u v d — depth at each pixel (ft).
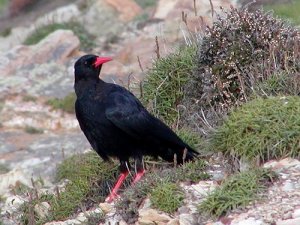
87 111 41.09
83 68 41.24
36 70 75.05
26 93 69.82
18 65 76.23
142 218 37.99
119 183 41.96
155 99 48.60
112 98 40.81
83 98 41.24
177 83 48.80
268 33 46.44
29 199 45.47
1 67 75.87
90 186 44.37
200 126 46.03
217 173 40.45
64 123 65.36
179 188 38.99
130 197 39.86
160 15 83.76
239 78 44.34
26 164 56.90
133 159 42.63
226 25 46.96
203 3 73.72
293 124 39.93
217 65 46.42
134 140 41.01
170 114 48.42
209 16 68.64
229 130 41.45
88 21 88.28
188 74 48.73
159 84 49.03
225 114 44.34
